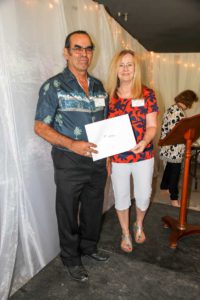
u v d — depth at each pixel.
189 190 3.63
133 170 1.98
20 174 1.64
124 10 2.67
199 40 3.81
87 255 2.04
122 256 2.06
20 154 1.66
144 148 1.83
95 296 1.66
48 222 1.95
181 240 2.29
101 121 1.63
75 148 1.53
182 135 2.05
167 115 2.93
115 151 1.68
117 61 1.82
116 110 1.89
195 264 1.97
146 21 2.97
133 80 1.84
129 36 3.41
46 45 1.79
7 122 1.55
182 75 4.66
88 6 2.30
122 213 2.09
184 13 2.75
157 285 1.75
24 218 1.71
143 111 1.87
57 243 2.06
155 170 4.22
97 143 1.64
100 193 1.86
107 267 1.93
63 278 1.82
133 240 2.29
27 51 1.66
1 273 1.57
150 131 1.86
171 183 2.97
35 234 1.83
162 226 2.55
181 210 2.26
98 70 2.52
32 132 1.74
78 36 1.53
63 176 1.63
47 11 1.79
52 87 1.53
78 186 1.69
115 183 2.01
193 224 2.62
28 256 1.79
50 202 1.96
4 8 1.50
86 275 1.80
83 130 1.63
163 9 2.63
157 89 4.76
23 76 1.64
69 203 1.69
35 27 1.71
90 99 1.66
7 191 1.58
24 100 1.67
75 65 1.57
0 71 1.50
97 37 2.47
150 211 2.89
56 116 1.60
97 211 1.91
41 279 1.81
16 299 1.65
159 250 2.14
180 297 1.65
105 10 2.56
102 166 1.79
